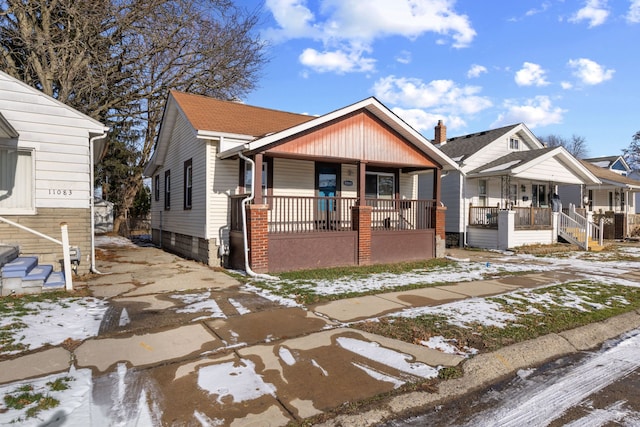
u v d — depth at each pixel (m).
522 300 6.88
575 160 17.69
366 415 3.13
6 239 7.64
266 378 3.70
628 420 3.17
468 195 17.11
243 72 21.45
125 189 25.67
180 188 12.95
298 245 9.76
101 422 2.88
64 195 8.12
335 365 4.03
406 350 4.46
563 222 17.73
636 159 44.12
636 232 23.39
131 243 17.94
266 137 9.16
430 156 12.37
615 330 5.61
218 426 2.89
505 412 3.29
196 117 10.73
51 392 3.29
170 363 3.97
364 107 10.82
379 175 13.48
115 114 19.00
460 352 4.45
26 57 15.25
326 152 10.22
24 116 7.69
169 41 18.03
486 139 18.62
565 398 3.56
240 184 10.70
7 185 7.73
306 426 2.95
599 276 9.62
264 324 5.29
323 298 6.78
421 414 3.22
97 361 3.97
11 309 5.60
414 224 13.08
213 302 6.39
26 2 14.98
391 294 7.20
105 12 15.16
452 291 7.55
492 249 15.90
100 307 5.91
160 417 2.98
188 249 12.03
